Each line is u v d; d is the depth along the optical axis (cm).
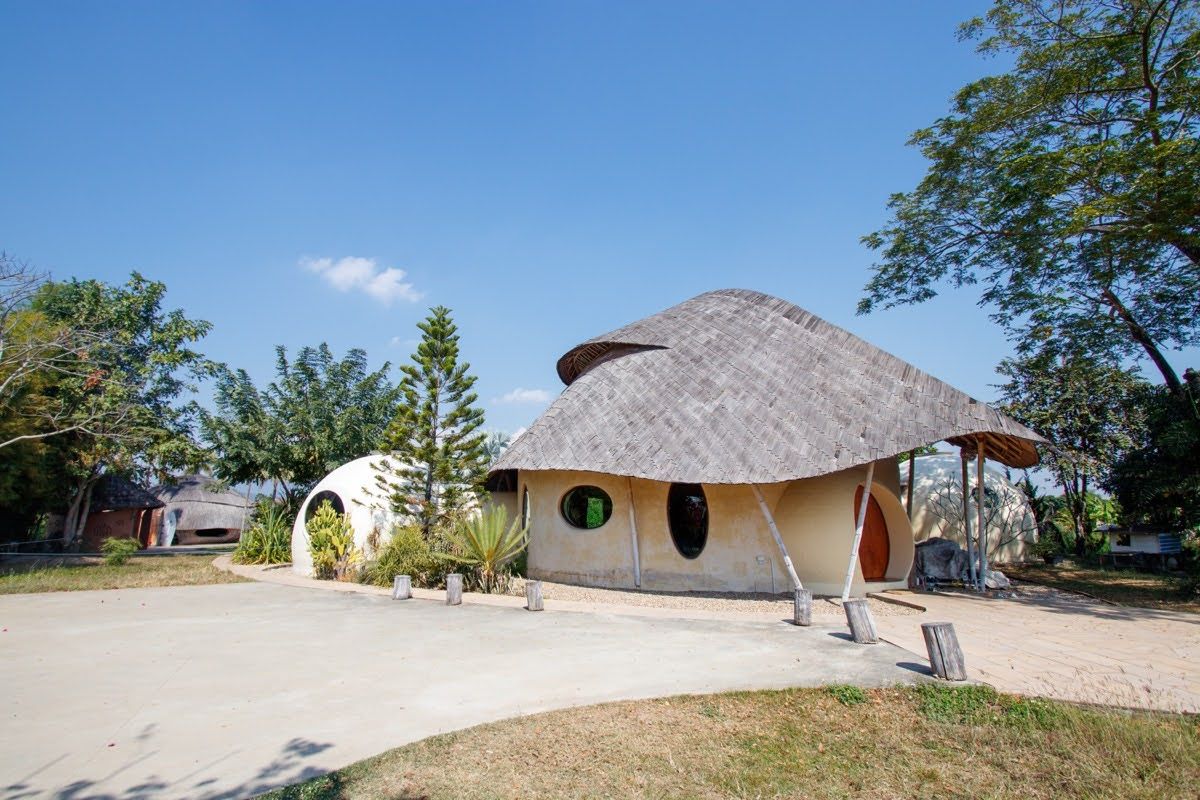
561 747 587
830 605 1369
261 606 1343
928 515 2448
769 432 1488
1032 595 1583
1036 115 1741
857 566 1495
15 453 2428
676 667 848
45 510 3117
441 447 1917
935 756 584
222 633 1062
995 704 708
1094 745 598
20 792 482
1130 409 2338
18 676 804
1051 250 1662
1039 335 1906
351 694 730
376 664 862
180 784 500
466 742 593
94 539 3912
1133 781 532
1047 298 1784
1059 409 2445
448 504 1897
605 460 1595
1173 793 513
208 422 2819
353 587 1617
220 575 1947
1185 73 1538
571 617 1201
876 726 650
